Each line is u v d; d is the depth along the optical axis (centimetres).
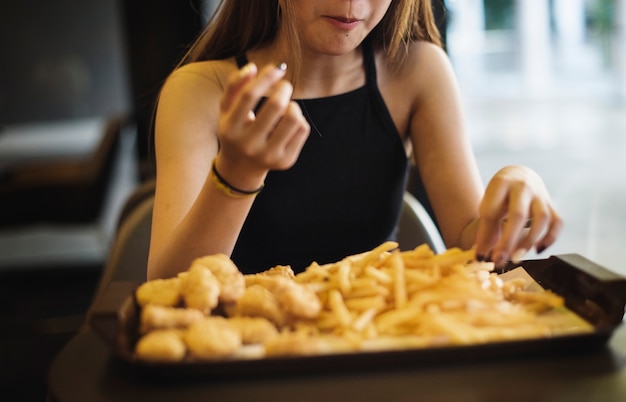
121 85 498
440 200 152
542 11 294
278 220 148
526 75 303
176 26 377
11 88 500
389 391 74
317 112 150
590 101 309
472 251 94
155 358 77
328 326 84
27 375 304
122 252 163
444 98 157
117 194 478
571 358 80
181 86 145
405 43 155
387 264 93
